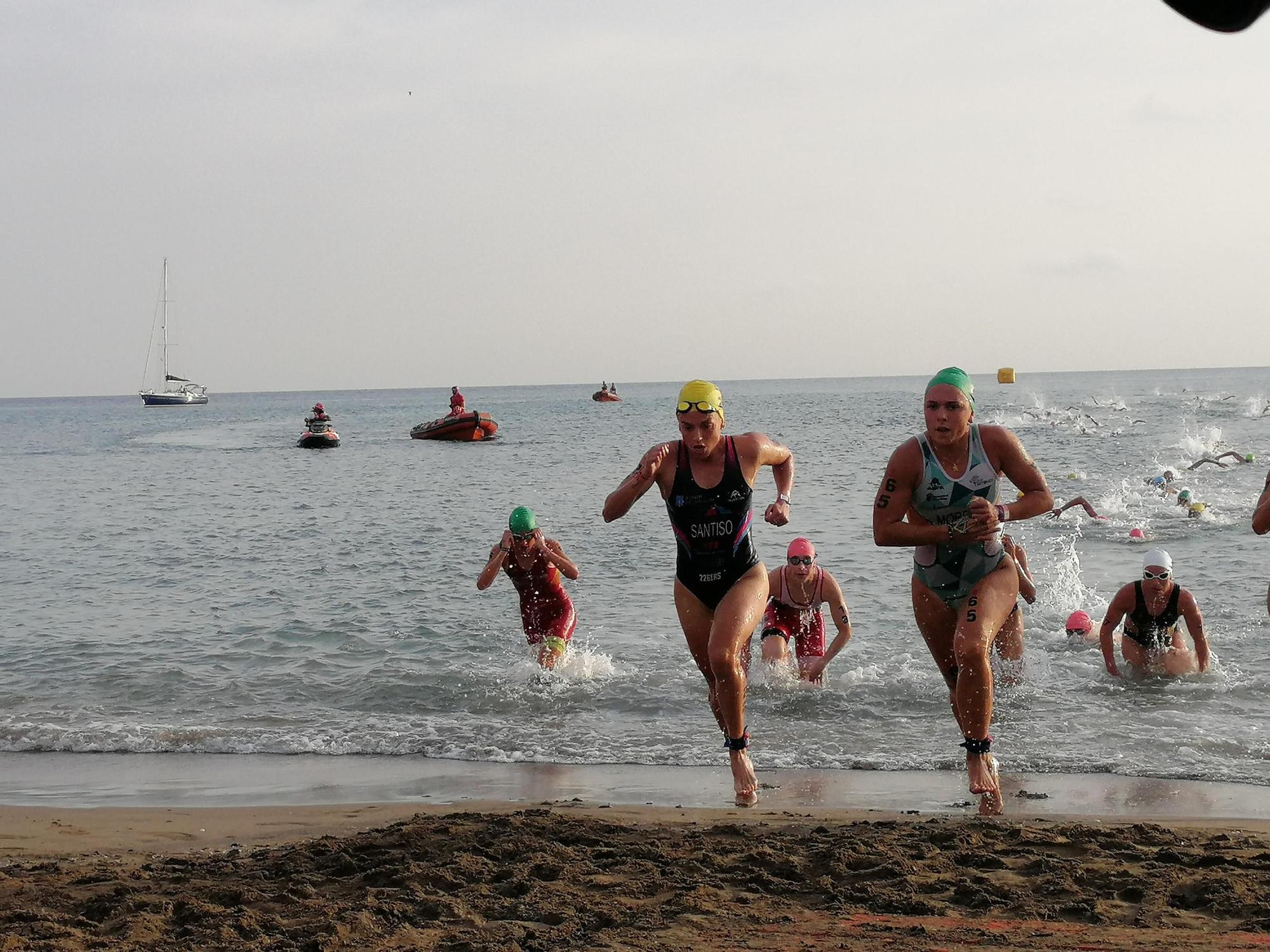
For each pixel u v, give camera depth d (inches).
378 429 2866.6
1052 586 510.3
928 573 235.0
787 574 377.4
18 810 255.1
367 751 309.6
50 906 174.9
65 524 884.6
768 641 375.6
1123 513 725.3
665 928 157.8
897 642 414.9
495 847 198.7
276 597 546.3
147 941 157.4
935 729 313.4
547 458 1596.9
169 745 318.7
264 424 3356.3
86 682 390.9
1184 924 155.0
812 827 216.1
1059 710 328.5
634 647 420.5
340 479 1314.0
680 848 197.5
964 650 220.4
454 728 329.7
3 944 155.6
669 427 2546.8
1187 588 497.0
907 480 223.8
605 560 623.8
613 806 248.4
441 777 283.1
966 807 242.7
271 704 361.4
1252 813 235.3
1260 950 143.4
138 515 951.6
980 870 181.6
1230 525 665.6
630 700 354.0
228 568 642.2
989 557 230.7
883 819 228.8
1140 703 333.7
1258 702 333.4
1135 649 367.2
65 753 313.1
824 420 2522.1
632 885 177.6
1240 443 1370.6
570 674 380.8
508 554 404.8
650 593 526.6
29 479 1403.8
